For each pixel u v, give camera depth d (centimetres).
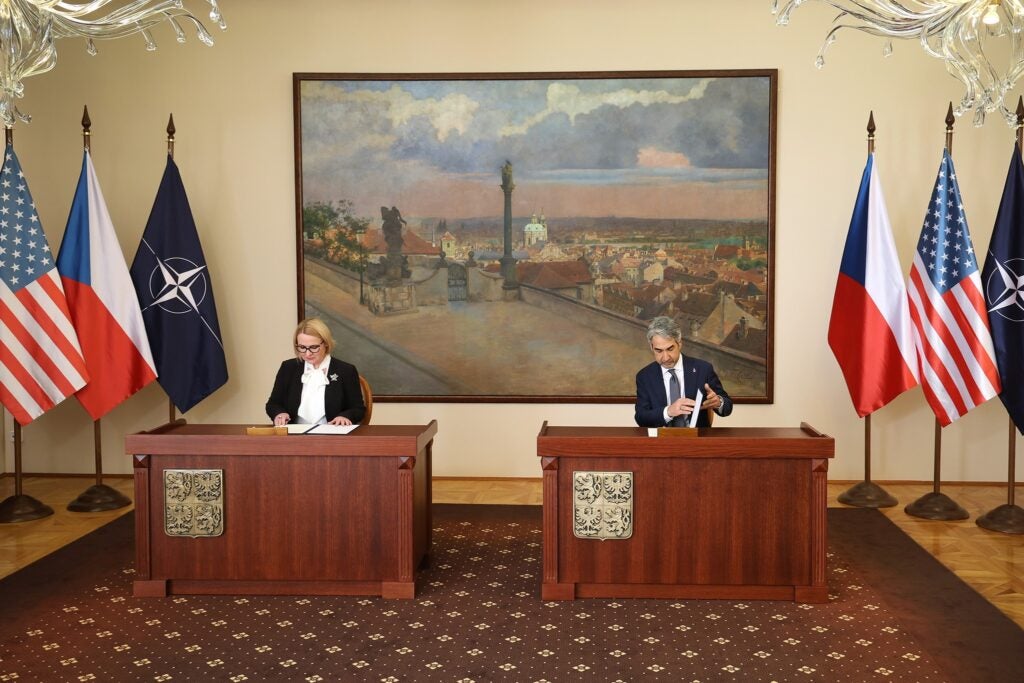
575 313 780
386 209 782
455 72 772
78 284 675
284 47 777
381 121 777
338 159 780
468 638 443
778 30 758
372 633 450
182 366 713
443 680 395
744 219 766
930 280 660
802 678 397
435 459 795
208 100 780
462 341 788
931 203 665
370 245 784
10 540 615
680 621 466
